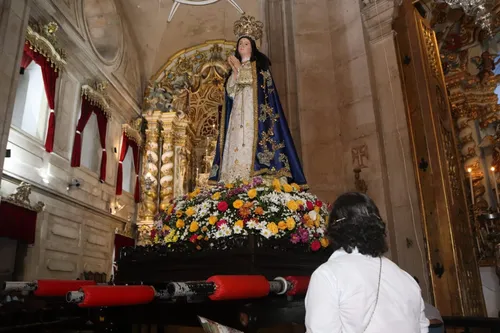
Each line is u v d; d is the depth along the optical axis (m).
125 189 15.96
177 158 17.45
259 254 2.63
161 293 2.34
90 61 12.46
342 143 5.31
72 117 11.80
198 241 3.00
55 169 10.68
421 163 4.82
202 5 16.11
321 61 5.70
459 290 4.29
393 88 5.16
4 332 2.53
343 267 1.48
